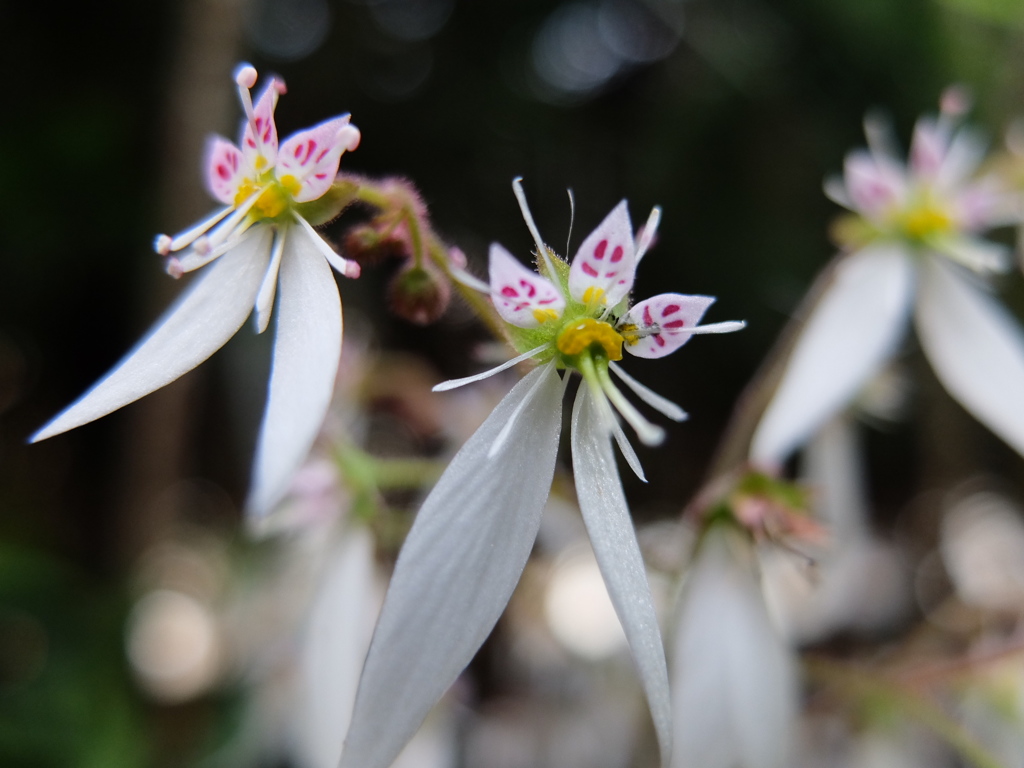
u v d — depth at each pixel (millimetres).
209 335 65
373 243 69
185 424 177
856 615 150
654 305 65
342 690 77
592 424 65
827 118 212
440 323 176
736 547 79
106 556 206
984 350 88
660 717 60
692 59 236
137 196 209
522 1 252
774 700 76
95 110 207
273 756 116
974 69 178
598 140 251
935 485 215
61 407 238
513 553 62
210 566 184
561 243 247
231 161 66
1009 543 181
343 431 86
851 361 86
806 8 206
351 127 65
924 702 87
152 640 146
